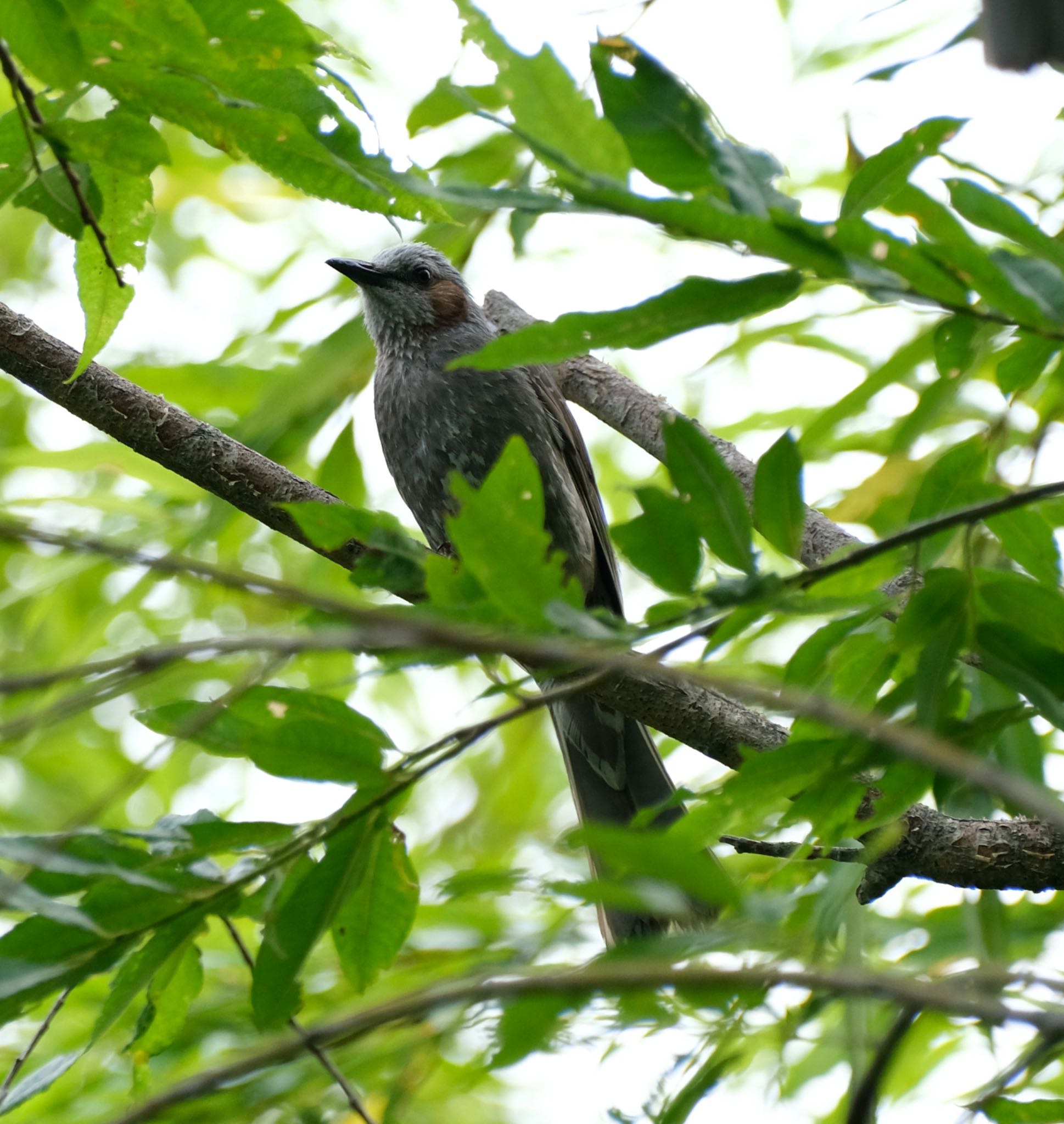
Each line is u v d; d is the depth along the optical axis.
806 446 7.16
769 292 3.75
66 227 4.76
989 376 7.60
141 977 4.21
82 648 9.06
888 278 3.70
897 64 5.55
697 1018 4.94
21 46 4.20
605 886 3.12
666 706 6.17
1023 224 3.87
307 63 4.31
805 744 4.27
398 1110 5.77
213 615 9.95
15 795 10.70
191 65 4.26
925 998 2.72
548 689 6.14
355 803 4.19
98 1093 7.04
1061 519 4.98
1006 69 3.02
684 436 4.00
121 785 3.93
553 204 3.71
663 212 3.58
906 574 4.58
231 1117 5.27
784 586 3.82
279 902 4.27
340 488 8.70
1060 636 4.29
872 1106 3.62
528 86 3.78
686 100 3.74
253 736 4.12
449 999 2.90
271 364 9.52
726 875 3.20
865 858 4.78
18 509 9.38
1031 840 5.68
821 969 4.19
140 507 9.19
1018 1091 4.40
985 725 4.46
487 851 10.58
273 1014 4.28
